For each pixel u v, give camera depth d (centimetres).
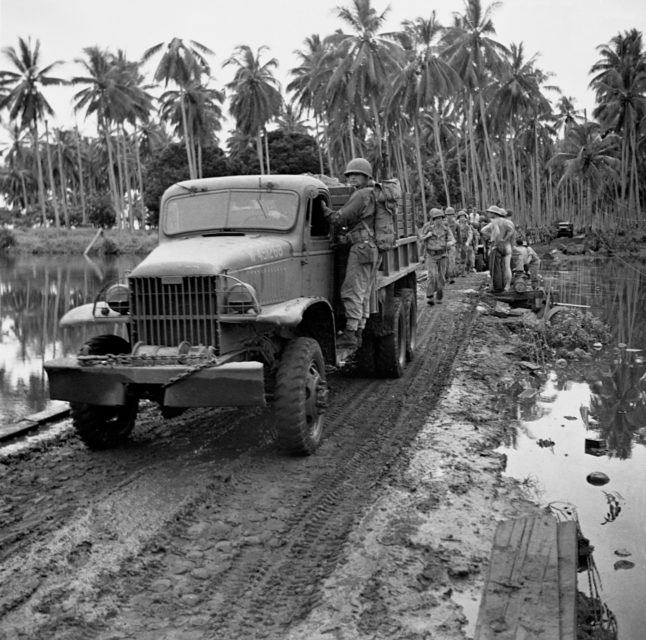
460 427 722
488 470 602
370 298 791
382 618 379
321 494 546
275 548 459
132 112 6831
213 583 416
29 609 387
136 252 5897
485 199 5734
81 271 3541
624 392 901
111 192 8519
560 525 475
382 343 912
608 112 6234
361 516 507
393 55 4641
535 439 711
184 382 568
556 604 377
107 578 420
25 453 643
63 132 9894
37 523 493
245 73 5691
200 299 590
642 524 513
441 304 1606
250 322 593
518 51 6150
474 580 419
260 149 5822
